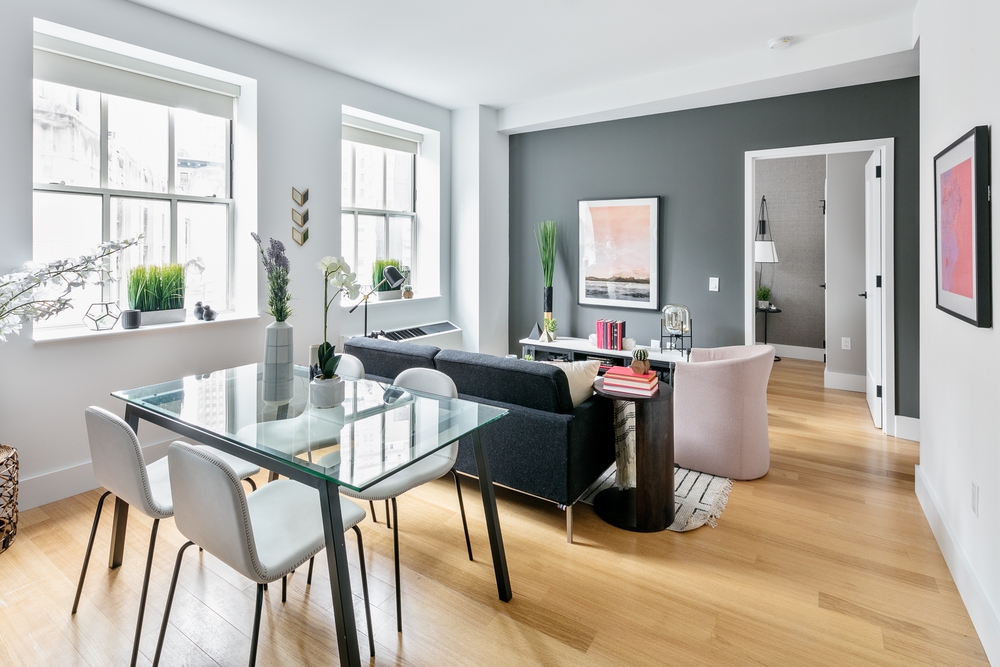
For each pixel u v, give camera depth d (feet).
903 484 10.09
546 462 8.11
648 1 10.18
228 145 12.52
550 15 10.75
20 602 6.56
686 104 14.66
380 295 16.17
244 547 4.44
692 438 10.62
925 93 8.87
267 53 12.31
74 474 9.72
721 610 6.53
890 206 12.54
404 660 5.68
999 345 5.69
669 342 15.84
